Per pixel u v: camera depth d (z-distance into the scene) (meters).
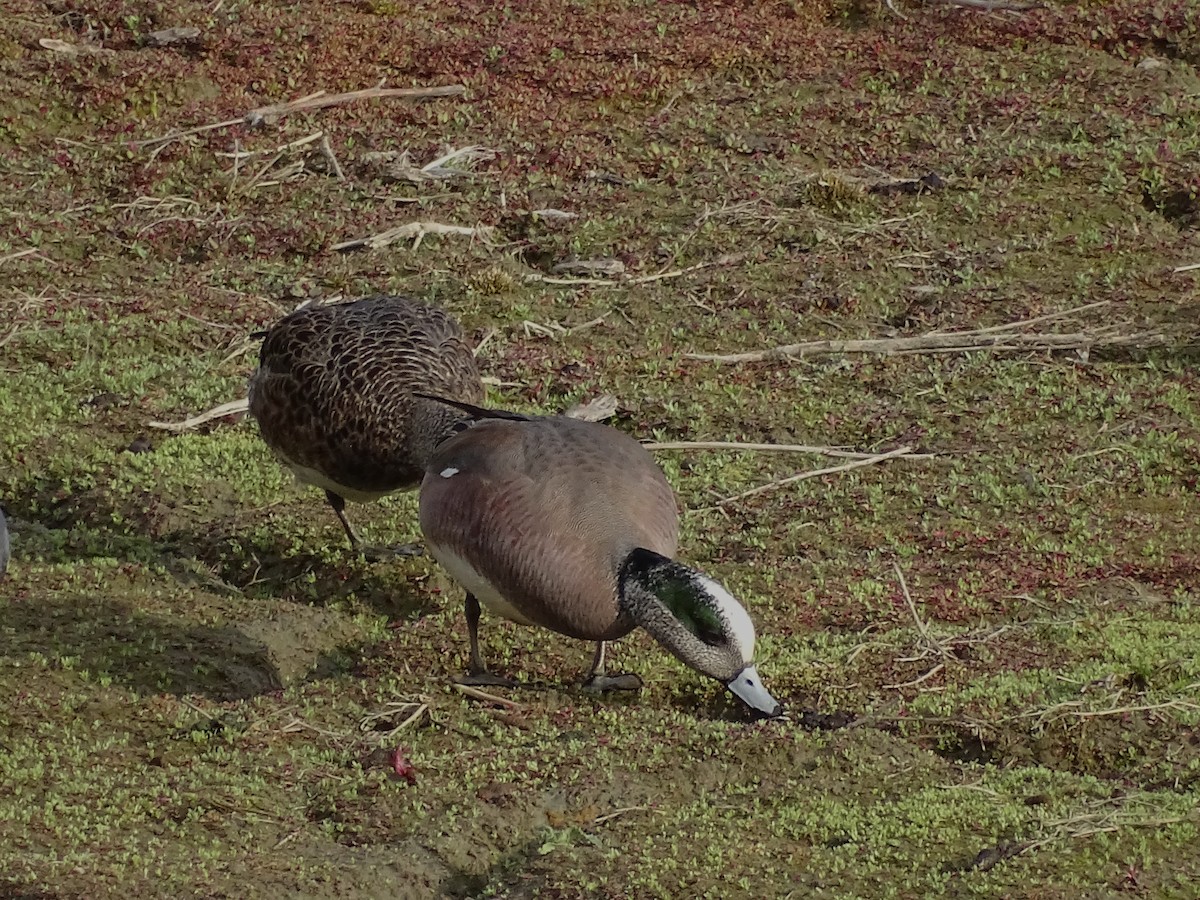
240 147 19.20
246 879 8.53
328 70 20.69
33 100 19.81
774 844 8.88
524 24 21.64
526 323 16.16
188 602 11.95
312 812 9.32
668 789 9.51
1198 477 13.50
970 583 12.04
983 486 13.49
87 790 9.38
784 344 15.90
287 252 17.67
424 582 12.34
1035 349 15.59
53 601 11.80
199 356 15.88
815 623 11.57
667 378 15.36
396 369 12.00
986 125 19.45
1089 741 9.98
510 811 9.23
